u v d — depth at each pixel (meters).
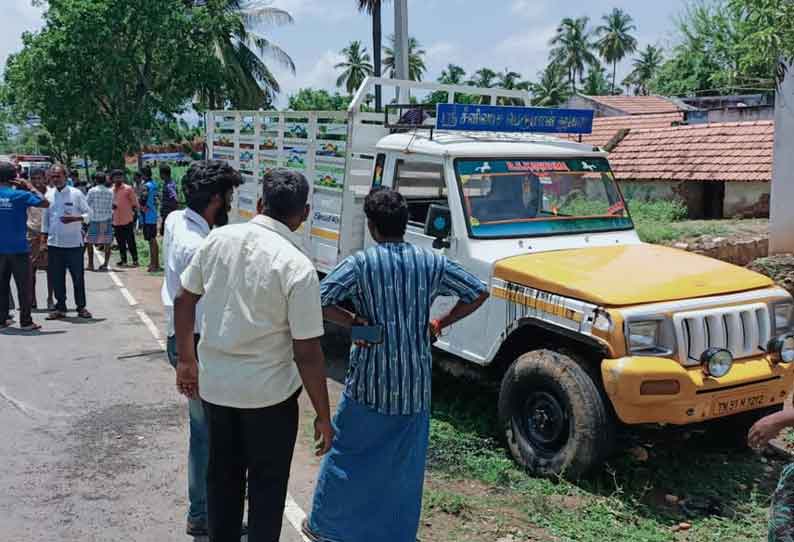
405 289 3.67
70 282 12.31
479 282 3.89
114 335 8.73
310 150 7.13
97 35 22.47
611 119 21.00
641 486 4.98
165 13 23.41
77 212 9.47
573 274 5.07
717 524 4.50
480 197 5.88
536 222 6.00
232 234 3.43
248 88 27.55
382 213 3.77
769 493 4.94
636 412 4.55
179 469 5.12
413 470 3.72
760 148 14.33
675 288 4.89
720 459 5.45
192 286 3.49
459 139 6.29
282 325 3.36
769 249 9.69
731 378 4.71
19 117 27.52
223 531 3.59
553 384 4.88
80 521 4.38
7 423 5.88
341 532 3.73
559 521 4.44
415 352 3.68
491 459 5.27
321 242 7.02
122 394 6.62
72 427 5.83
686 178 14.73
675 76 28.84
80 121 24.55
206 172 4.02
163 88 25.55
